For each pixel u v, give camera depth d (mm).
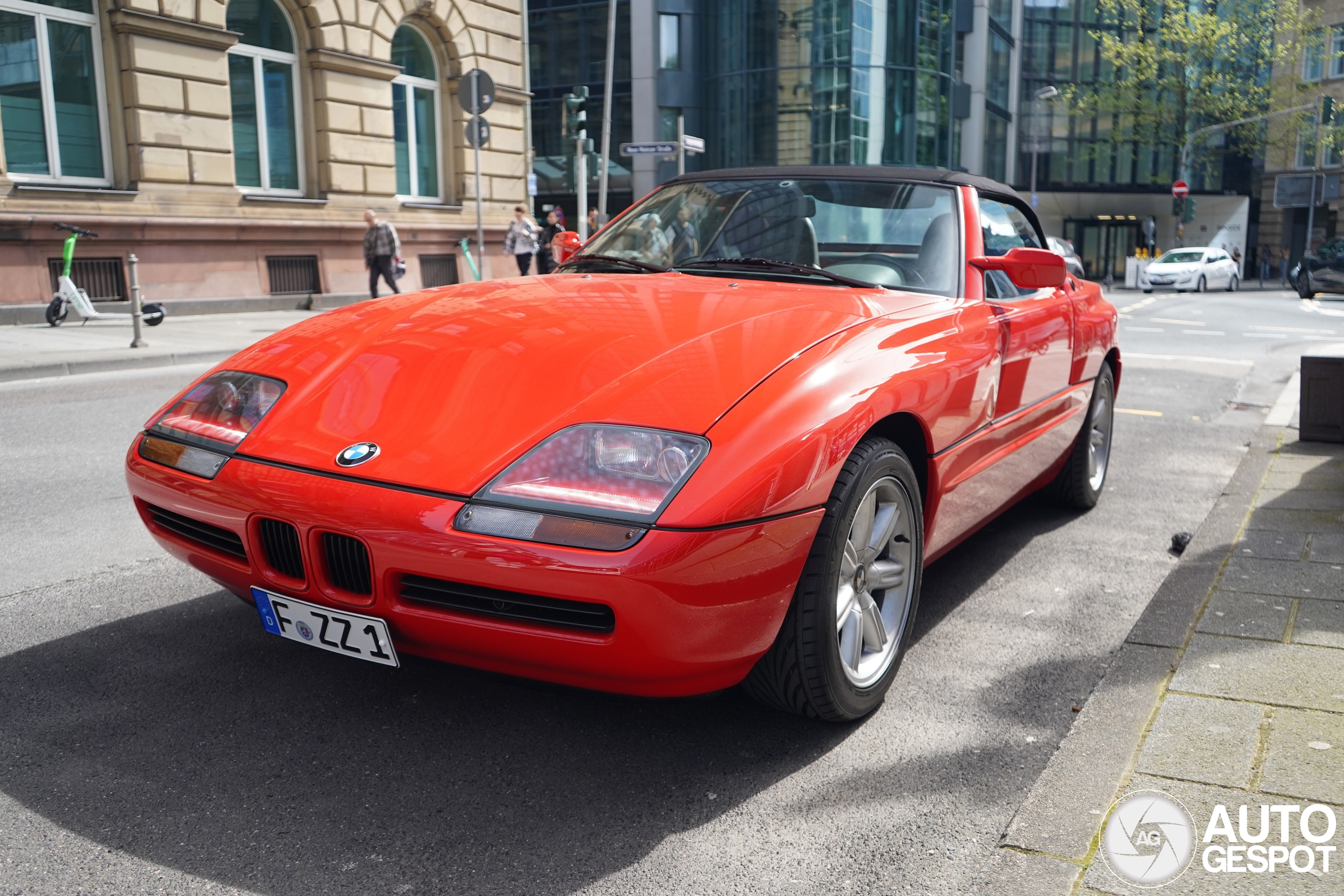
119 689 2637
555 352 2381
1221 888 1785
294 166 15734
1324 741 2260
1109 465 5703
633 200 37188
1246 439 6496
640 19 35594
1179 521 4512
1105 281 36906
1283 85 41844
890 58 33594
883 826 2084
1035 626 3227
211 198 14023
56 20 12547
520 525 1964
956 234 3305
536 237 18562
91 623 3088
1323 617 2986
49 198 12227
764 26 33906
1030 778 2279
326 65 15547
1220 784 2109
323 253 15797
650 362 2305
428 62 18031
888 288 3082
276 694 2625
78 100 12867
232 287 14477
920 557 2688
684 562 1922
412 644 2156
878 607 2627
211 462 2332
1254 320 17250
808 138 33562
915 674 2846
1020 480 3621
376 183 16578
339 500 2094
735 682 2227
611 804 2152
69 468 5238
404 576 2080
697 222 3461
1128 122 44188
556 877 1896
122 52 13000
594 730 2477
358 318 2809
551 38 37875
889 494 2508
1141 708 2457
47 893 1811
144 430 2605
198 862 1915
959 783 2256
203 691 2631
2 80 12094
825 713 2385
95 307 12734
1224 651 2756
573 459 2047
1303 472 4973
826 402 2240
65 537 3988
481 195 18766
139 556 3766
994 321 3137
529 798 2166
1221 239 47438
